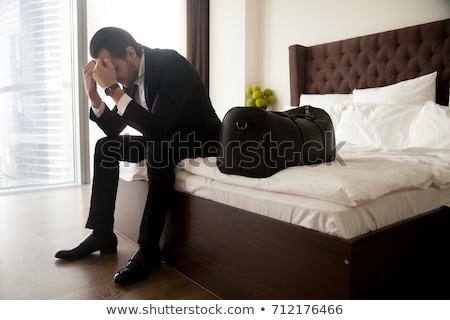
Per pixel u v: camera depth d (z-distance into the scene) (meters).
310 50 3.19
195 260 1.38
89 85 1.59
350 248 0.88
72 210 2.45
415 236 1.14
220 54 3.84
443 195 1.35
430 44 2.42
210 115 1.57
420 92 2.33
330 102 2.84
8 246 1.74
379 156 1.67
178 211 1.46
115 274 1.41
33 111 3.28
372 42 2.74
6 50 3.09
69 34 3.41
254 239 1.13
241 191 1.20
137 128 1.42
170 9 3.77
